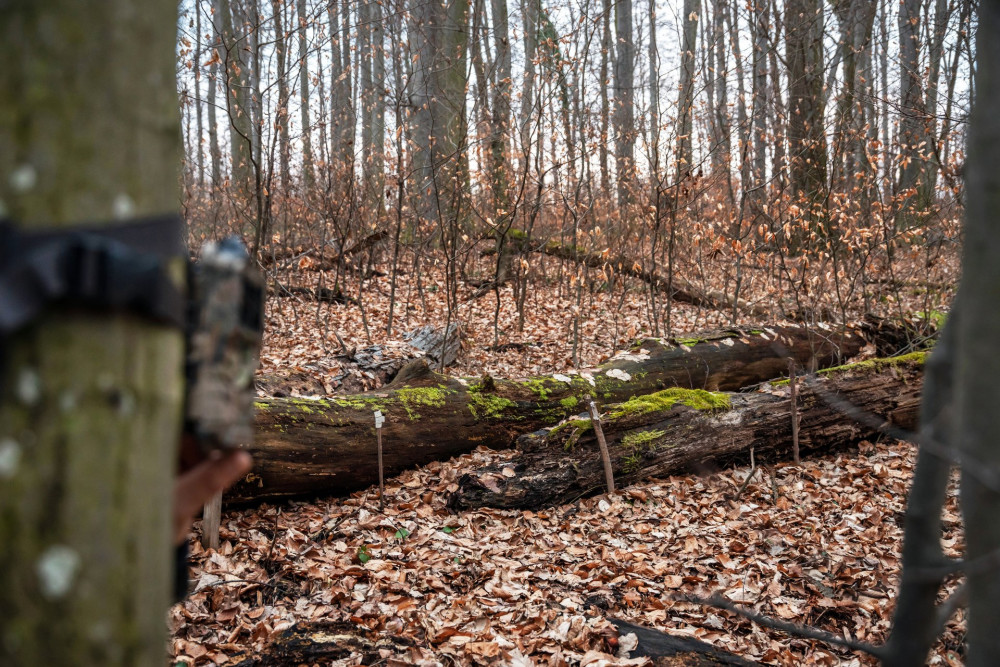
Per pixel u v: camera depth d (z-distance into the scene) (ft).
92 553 2.29
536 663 10.19
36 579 2.21
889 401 18.88
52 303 2.23
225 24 25.95
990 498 4.00
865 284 27.73
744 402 17.79
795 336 23.27
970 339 4.06
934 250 34.04
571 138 32.68
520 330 29.01
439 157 34.78
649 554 13.53
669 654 10.28
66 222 2.30
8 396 2.20
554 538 14.01
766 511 15.52
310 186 34.94
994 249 3.89
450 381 17.81
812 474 17.31
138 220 2.44
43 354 2.22
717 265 37.78
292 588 12.00
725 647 10.83
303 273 34.73
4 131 2.26
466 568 12.69
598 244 35.35
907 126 29.04
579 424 16.11
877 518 15.11
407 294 34.12
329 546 13.37
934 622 4.85
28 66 2.27
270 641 10.37
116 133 2.40
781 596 12.28
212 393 3.03
